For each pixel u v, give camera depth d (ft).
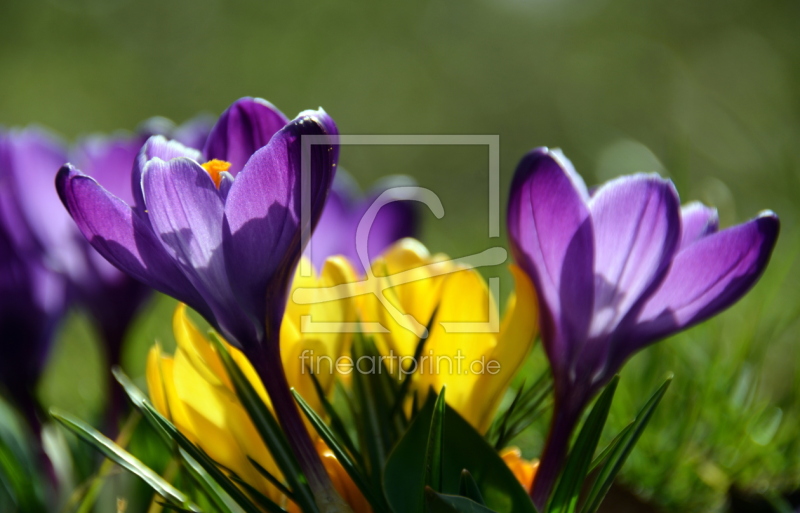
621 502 2.11
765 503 2.13
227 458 1.93
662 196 1.89
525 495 1.88
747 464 2.21
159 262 1.85
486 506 1.87
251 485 1.93
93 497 2.03
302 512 1.89
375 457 1.93
